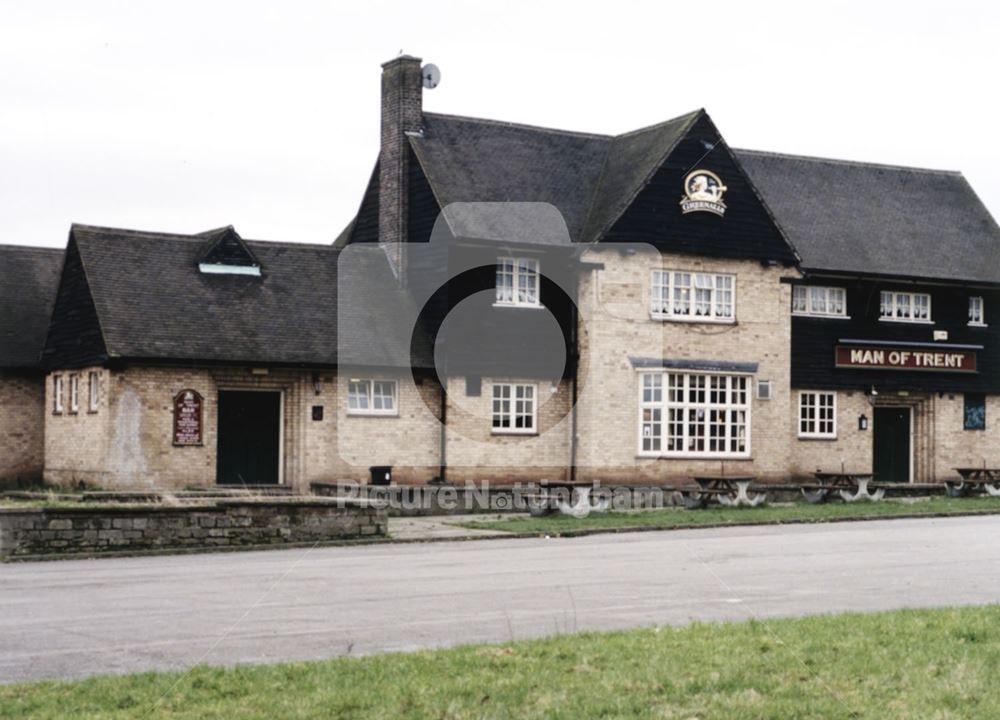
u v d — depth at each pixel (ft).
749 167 131.34
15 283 119.24
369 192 120.57
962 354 131.54
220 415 102.89
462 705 30.58
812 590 52.54
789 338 118.32
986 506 102.32
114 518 69.31
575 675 33.73
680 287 112.37
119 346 97.81
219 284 106.22
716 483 102.73
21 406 113.91
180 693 31.68
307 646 39.37
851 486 109.19
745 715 29.81
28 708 30.40
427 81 116.37
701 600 49.39
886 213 133.69
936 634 39.63
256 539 73.36
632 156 117.29
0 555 66.18
